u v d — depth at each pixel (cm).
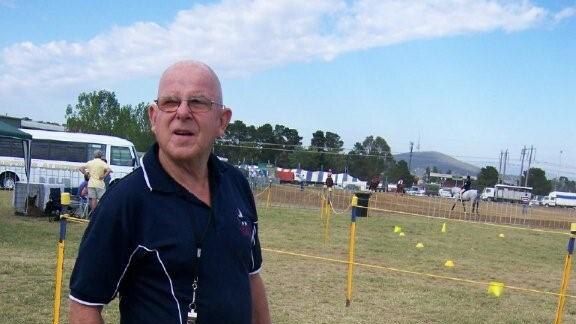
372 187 3822
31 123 5012
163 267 174
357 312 688
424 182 10494
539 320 721
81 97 7212
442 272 1034
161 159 189
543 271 1164
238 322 186
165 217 177
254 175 3859
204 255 178
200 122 185
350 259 719
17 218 1395
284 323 617
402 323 656
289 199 2956
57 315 473
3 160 2514
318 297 749
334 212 2234
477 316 712
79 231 1221
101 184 1431
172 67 191
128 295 182
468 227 2242
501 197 6519
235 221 193
